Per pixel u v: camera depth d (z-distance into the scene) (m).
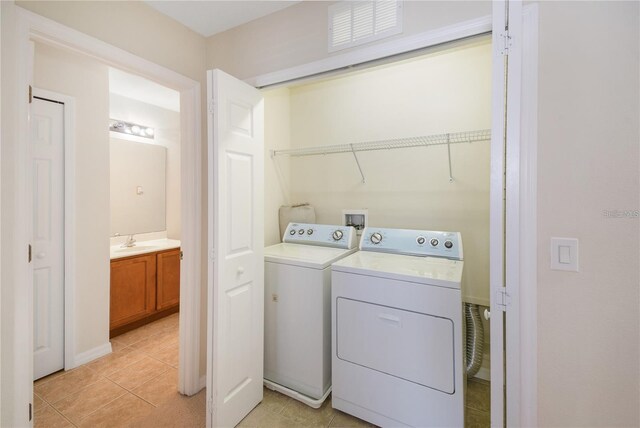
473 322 1.99
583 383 1.04
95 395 1.88
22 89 1.19
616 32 0.98
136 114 3.26
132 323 2.82
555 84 1.05
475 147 2.08
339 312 1.70
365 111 2.47
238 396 1.62
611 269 1.00
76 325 2.19
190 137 1.86
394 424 1.56
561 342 1.06
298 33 1.65
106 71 2.34
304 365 1.82
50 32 1.25
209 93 1.48
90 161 2.25
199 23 1.81
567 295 1.05
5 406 1.18
